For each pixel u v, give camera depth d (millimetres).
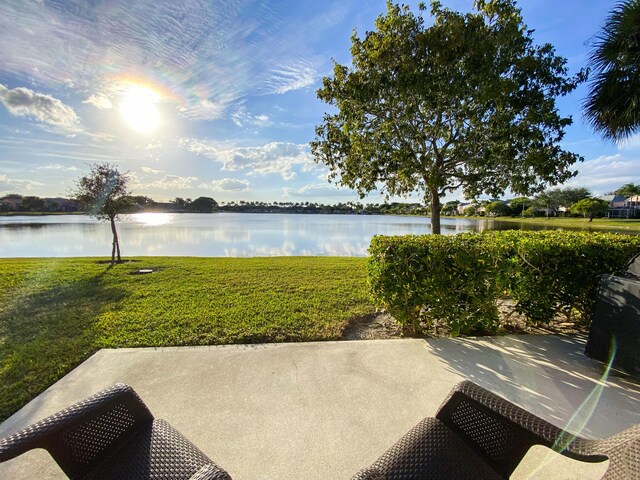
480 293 2967
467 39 5059
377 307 3459
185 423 1869
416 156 6266
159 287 5328
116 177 8703
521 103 5297
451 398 1314
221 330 3297
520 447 1121
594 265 3123
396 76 5629
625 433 964
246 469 1548
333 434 1780
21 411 1985
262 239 17984
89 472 1115
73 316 3807
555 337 3105
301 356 2705
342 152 7445
